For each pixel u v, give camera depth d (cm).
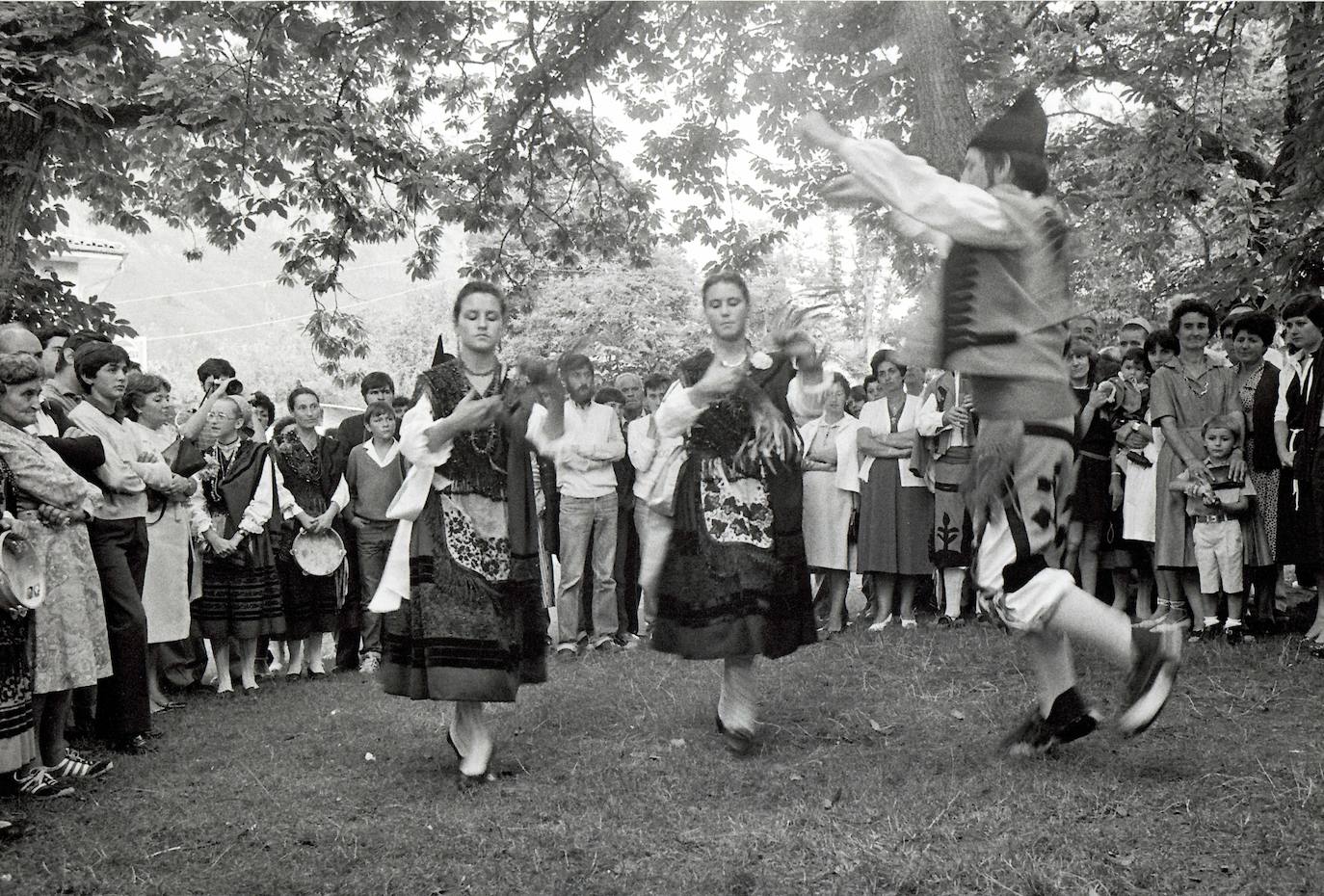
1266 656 573
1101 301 1488
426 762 499
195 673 761
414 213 1289
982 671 577
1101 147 1429
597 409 785
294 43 1093
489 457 454
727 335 483
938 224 378
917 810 390
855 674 592
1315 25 984
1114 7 1340
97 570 537
